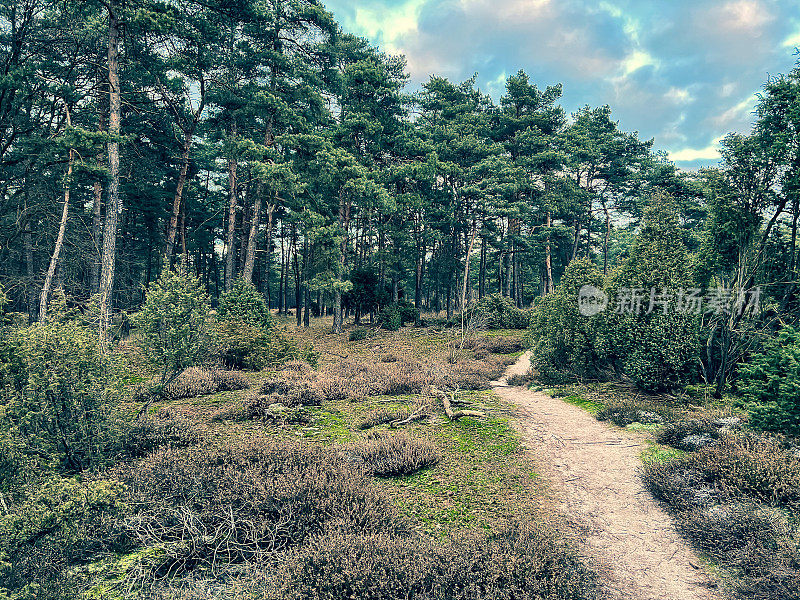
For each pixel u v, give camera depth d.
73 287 21.83
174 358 9.44
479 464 8.00
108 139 15.34
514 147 41.47
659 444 8.68
